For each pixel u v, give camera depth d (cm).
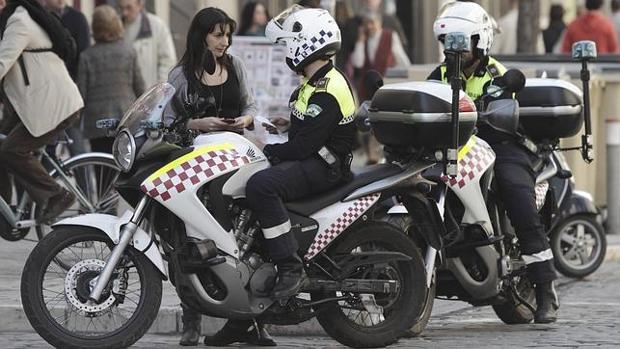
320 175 1884
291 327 2161
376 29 4447
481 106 2125
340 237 1922
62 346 1820
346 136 1902
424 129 1931
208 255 1830
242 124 1961
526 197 2142
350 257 1920
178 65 2005
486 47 2127
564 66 3428
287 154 1880
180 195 1823
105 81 3047
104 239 1836
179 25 4266
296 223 1881
